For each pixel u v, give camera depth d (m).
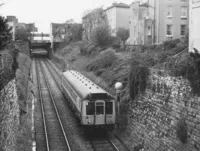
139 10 38.62
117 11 53.25
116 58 30.19
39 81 39.09
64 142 16.59
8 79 12.94
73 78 25.72
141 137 16.19
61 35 86.50
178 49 20.30
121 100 19.28
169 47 23.45
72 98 23.03
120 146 16.14
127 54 30.61
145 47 26.50
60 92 32.59
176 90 13.31
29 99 26.78
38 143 16.33
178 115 12.99
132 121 17.58
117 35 46.09
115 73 25.30
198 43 15.47
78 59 47.03
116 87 18.81
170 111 13.71
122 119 18.89
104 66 30.80
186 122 12.30
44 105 26.06
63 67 52.41
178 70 13.20
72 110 23.45
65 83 28.78
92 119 17.53
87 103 17.48
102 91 18.23
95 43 43.41
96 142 16.81
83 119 17.48
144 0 43.28
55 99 28.86
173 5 35.97
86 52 45.28
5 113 11.23
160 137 14.28
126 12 53.69
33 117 21.14
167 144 13.62
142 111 16.52
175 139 13.02
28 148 14.94
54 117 22.08
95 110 17.52
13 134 13.69
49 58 78.25
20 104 20.89
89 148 15.79
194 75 11.95
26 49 64.31
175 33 36.28
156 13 35.78
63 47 71.81
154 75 15.57
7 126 11.54
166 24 36.00
